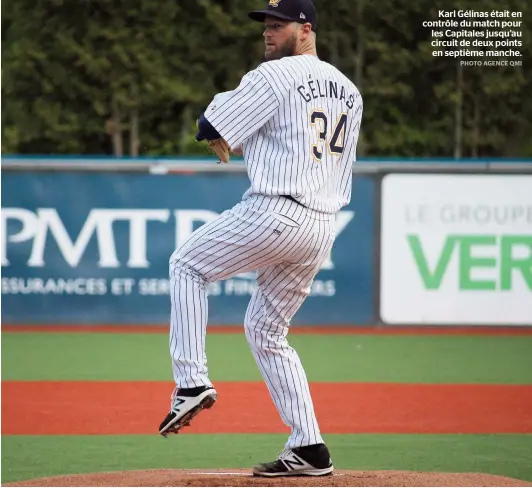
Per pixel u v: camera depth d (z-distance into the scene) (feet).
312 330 134.21
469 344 124.98
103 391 95.71
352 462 70.79
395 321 134.72
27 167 132.87
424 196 133.18
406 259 134.10
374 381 101.50
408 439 78.02
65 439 77.51
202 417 85.30
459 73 152.76
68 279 134.31
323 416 85.81
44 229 133.59
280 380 57.16
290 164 52.39
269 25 55.06
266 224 52.49
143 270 134.51
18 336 127.75
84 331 131.75
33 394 94.12
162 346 121.29
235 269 54.24
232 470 63.77
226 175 133.18
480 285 133.59
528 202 132.36
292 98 52.60
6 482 64.75
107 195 133.49
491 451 74.28
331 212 54.70
